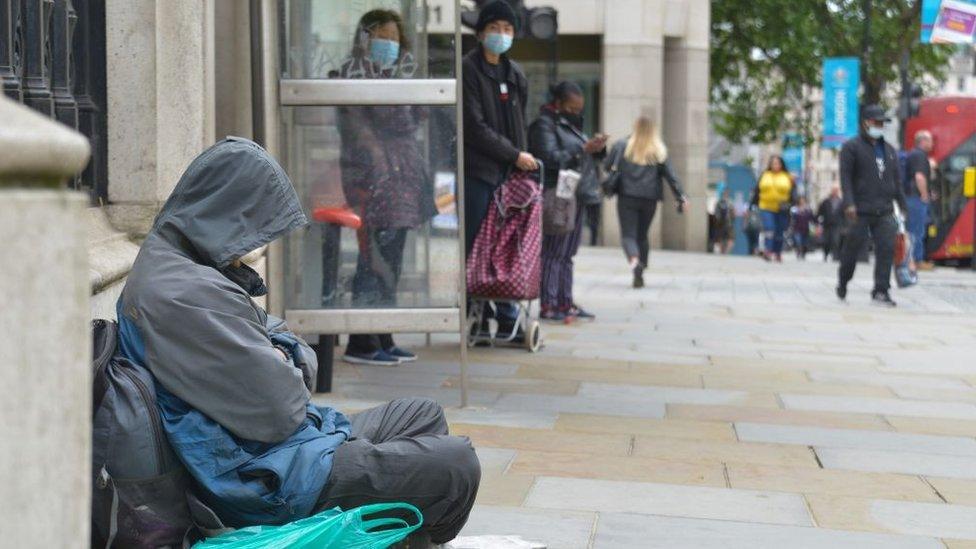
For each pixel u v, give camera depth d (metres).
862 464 6.10
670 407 7.46
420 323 7.21
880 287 14.53
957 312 13.87
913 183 22.19
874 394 8.22
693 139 30.30
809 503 5.29
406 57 7.13
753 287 16.81
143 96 6.16
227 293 3.32
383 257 7.24
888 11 37.28
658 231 30.14
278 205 3.38
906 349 10.58
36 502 1.88
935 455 6.36
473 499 3.78
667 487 5.48
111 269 5.15
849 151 14.49
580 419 6.98
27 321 1.85
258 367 3.30
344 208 7.21
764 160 53.28
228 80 7.62
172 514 3.29
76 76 5.73
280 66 7.15
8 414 1.84
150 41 6.15
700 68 30.25
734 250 45.19
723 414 7.30
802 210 34.91
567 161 10.96
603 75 28.97
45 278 1.87
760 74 40.12
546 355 9.49
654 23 28.95
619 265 21.39
